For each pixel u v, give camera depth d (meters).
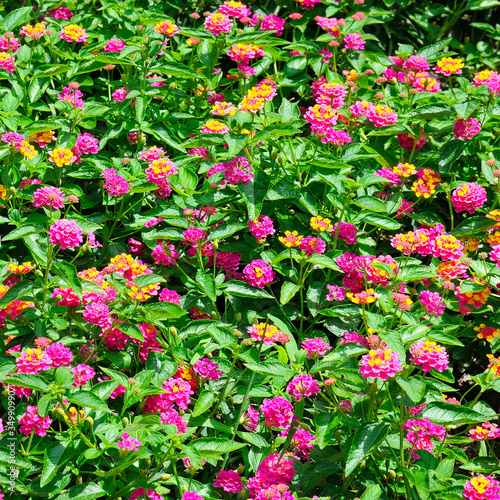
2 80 2.94
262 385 2.65
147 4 3.10
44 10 3.01
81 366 2.58
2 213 2.81
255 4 3.16
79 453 2.56
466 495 2.56
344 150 2.82
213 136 2.73
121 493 2.56
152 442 2.56
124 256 2.66
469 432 2.68
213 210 2.73
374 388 2.57
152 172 2.72
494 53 3.24
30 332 2.66
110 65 2.92
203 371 2.64
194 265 2.76
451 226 2.88
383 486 2.62
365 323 2.62
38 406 2.53
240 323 2.74
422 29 3.29
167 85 2.95
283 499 2.55
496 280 2.75
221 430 2.62
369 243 2.78
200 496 2.57
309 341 2.66
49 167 2.78
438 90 2.95
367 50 3.13
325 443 2.57
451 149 2.85
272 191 2.77
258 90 2.77
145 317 2.64
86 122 2.86
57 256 2.79
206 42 2.95
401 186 2.82
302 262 2.71
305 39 3.12
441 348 2.60
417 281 2.79
